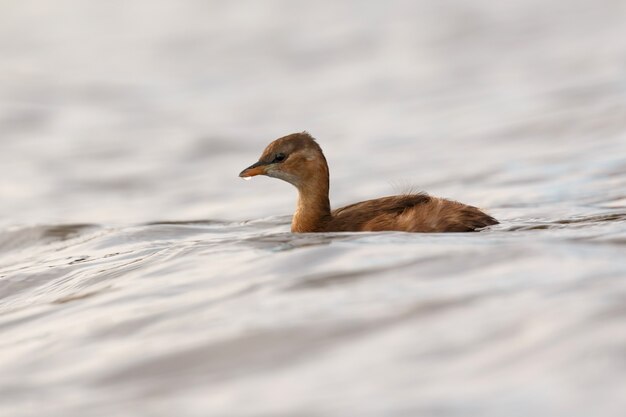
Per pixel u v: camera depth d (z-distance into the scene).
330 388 7.42
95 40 52.34
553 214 14.73
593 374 7.11
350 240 11.56
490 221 12.82
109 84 42.03
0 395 8.28
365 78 39.09
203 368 8.13
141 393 7.86
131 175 26.56
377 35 47.94
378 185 22.19
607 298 8.30
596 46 38.44
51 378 8.51
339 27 50.78
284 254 10.93
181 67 44.94
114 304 10.28
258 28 52.75
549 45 40.34
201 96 39.00
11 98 38.94
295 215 14.28
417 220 12.56
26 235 17.44
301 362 7.95
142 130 33.06
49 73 44.44
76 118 35.44
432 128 28.50
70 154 29.73
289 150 14.09
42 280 12.95
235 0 61.31
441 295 8.90
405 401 7.06
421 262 9.99
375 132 29.28
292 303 9.23
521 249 10.04
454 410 6.86
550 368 7.29
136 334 9.19
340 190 22.19
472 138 25.97
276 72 42.44
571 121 25.33
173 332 9.02
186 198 22.98
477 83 34.91
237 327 8.80
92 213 21.45
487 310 8.41
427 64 40.22
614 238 10.88
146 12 59.75
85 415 7.59
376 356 7.83
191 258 11.53
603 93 28.44
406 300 8.87
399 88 36.16
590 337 7.63
